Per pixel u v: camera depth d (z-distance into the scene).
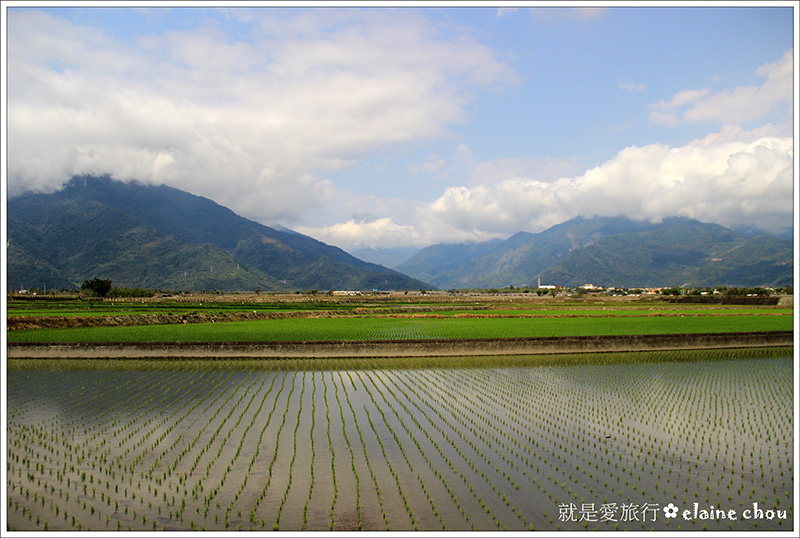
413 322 65.50
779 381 32.69
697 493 16.48
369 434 21.50
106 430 21.92
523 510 15.12
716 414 25.09
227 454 19.16
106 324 55.84
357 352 41.06
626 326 59.53
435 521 14.37
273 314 75.38
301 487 16.45
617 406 26.38
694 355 43.22
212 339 44.88
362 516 14.58
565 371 35.81
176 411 24.80
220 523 14.18
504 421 23.58
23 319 51.31
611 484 17.05
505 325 60.69
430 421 23.36
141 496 15.86
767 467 18.64
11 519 14.41
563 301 147.62
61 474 17.48
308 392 28.84
